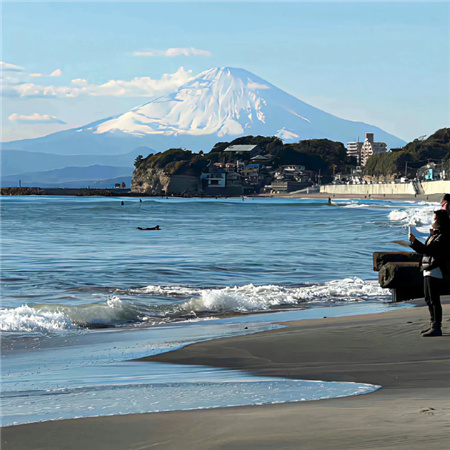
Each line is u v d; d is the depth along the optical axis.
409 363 15.45
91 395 12.78
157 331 25.53
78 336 24.69
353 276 48.59
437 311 19.95
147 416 10.07
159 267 55.38
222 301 33.16
